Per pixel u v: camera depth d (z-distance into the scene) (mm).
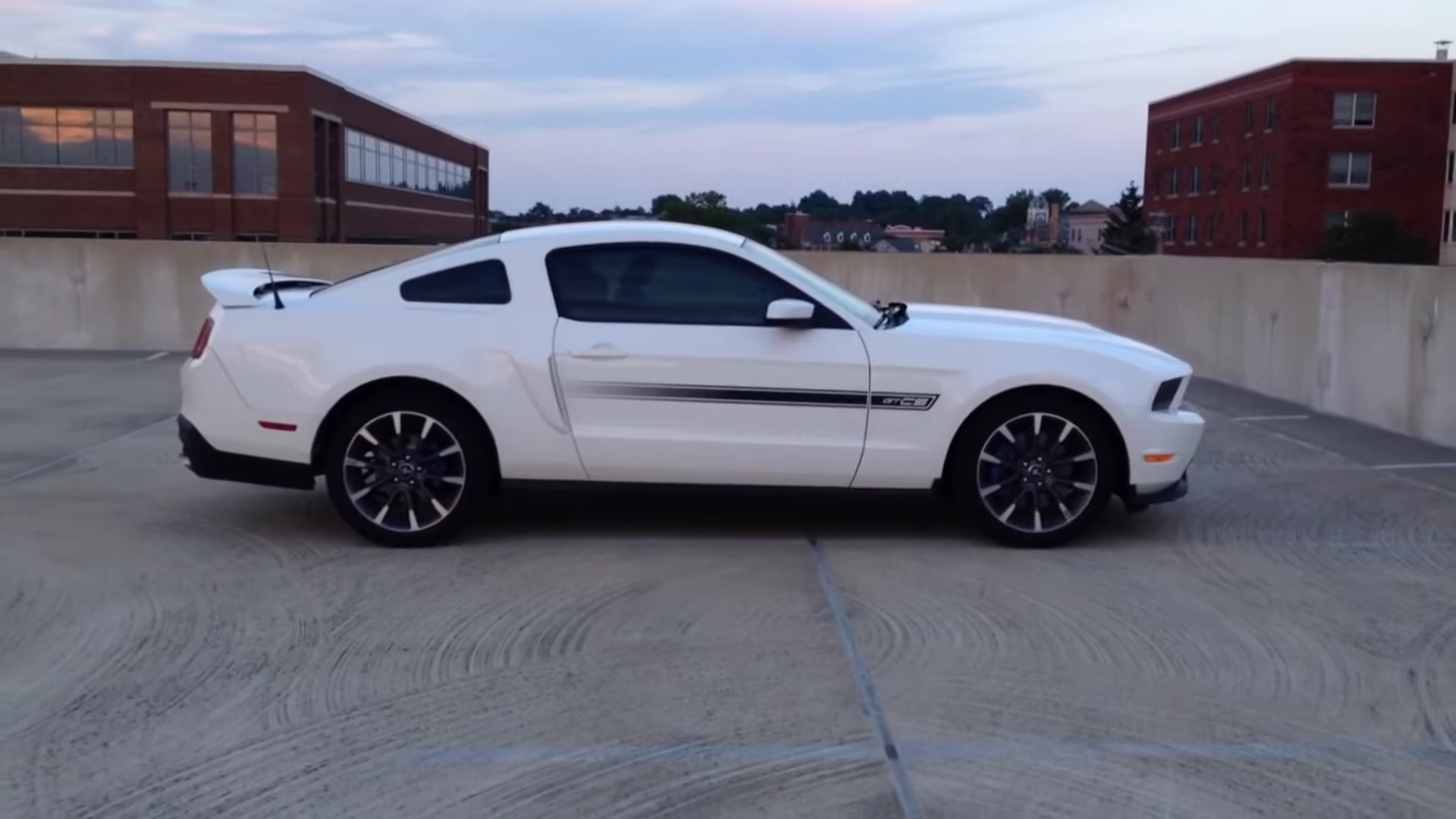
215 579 6508
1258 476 9062
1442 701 5113
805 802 4270
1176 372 7199
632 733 4773
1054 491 7117
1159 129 71500
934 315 7707
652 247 7121
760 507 8039
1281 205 58250
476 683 5219
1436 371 10297
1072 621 5984
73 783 4371
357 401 7008
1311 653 5605
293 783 4379
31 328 16297
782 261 7277
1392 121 57406
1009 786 4387
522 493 8305
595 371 6938
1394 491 8594
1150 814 4207
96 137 56438
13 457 9375
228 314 7062
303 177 56875
